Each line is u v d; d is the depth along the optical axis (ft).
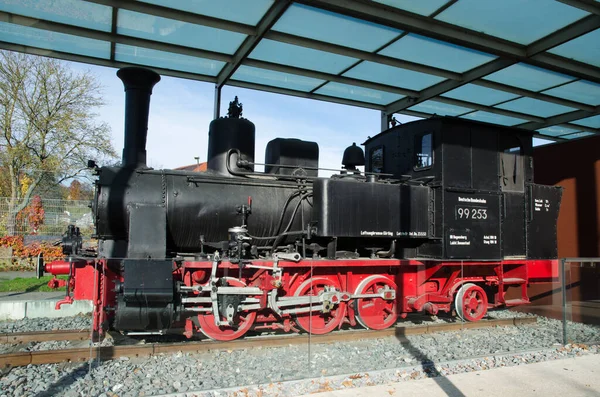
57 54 32.78
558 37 28.32
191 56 33.01
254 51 32.53
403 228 27.40
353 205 25.71
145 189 23.22
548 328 28.96
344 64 34.40
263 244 26.25
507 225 31.30
